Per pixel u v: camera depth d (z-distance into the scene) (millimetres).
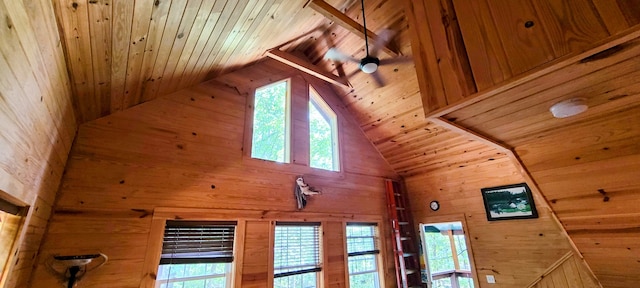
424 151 5215
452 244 7828
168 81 3123
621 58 1006
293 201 4227
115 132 3076
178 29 2172
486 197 4707
